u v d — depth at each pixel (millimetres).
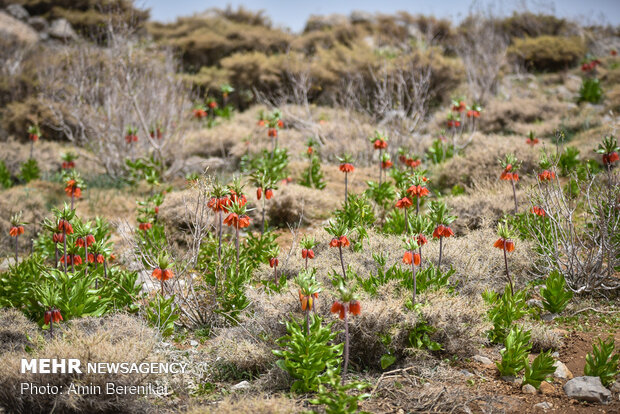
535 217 6145
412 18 24359
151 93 11617
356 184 9703
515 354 3797
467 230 6793
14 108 14305
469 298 4578
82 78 11414
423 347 4086
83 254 5398
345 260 5613
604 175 7078
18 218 5551
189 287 4984
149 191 9930
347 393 3535
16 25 21438
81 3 24531
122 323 4301
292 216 8086
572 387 3584
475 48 18453
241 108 19734
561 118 13883
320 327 3752
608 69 19359
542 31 24344
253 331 4410
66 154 9930
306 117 14289
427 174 10102
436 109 16578
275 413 3174
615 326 4586
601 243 5223
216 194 4820
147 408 3514
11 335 4297
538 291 5391
